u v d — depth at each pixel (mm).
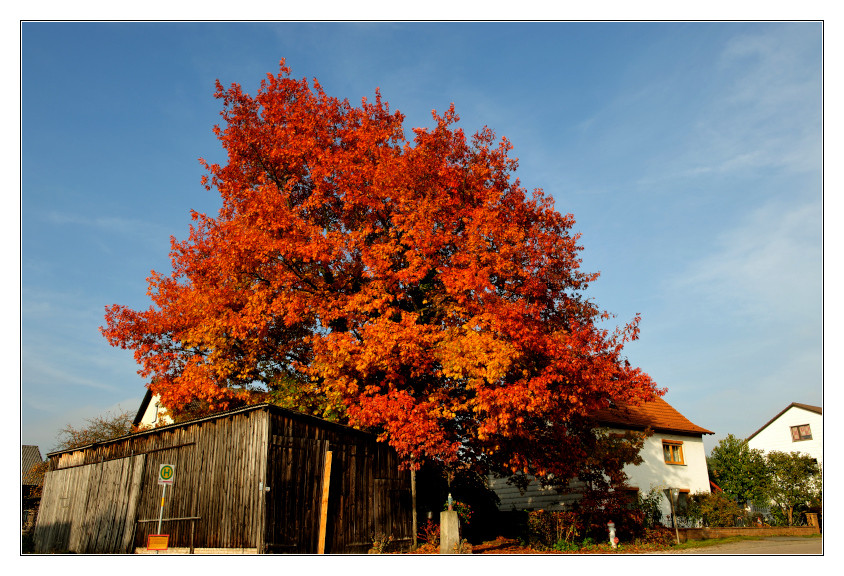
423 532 18750
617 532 19438
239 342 20094
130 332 21062
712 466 36062
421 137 19234
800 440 38625
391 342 15914
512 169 20578
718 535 24000
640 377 17516
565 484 20891
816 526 28219
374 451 18344
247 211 19359
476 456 19641
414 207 17859
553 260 18375
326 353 17500
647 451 29406
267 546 14125
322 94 21422
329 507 16203
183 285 22328
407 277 17438
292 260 18641
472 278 16500
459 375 15773
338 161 19141
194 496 16625
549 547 17703
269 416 15156
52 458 25125
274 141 20422
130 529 18625
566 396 16172
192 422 17391
